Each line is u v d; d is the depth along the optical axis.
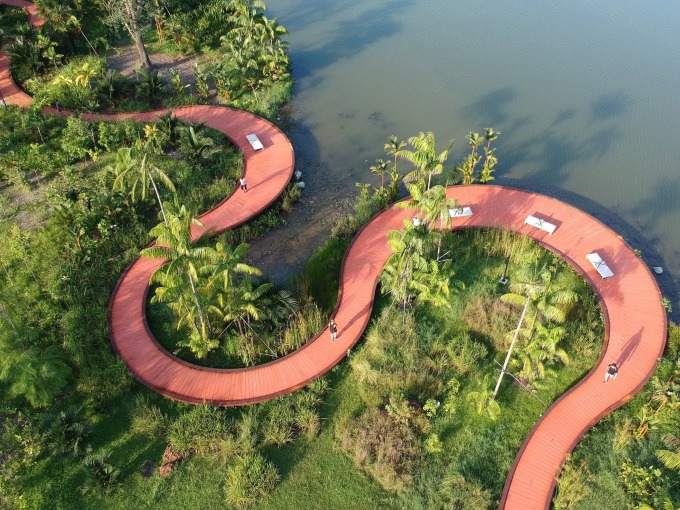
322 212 41.53
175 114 49.28
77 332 30.89
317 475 26.12
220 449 26.75
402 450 26.66
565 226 37.66
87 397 28.80
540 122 49.53
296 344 31.44
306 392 29.11
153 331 32.31
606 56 58.44
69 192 38.72
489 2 70.56
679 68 55.94
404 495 25.30
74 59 55.72
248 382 29.45
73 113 48.28
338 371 30.36
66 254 35.78
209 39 59.31
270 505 25.11
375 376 29.38
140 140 45.03
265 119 48.88
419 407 28.34
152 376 29.58
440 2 70.81
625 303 32.59
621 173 43.91
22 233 36.84
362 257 36.22
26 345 28.83
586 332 31.59
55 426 26.41
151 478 25.89
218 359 31.02
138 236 37.91
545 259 36.03
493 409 27.41
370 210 40.25
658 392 27.48
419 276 32.22
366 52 60.50
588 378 29.12
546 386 29.14
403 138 48.44
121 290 34.19
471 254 36.94
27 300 33.03
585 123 49.09
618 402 27.98
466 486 25.22
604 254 35.50
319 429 27.78
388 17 67.50
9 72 54.03
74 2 60.47
